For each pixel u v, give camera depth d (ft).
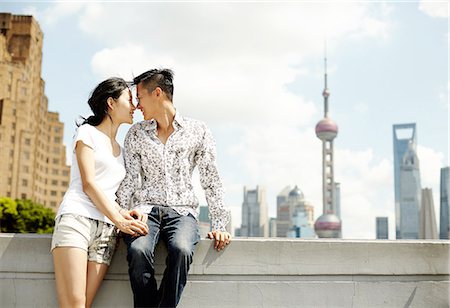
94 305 12.12
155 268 12.27
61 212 10.84
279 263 12.66
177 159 12.01
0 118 314.14
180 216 11.73
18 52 335.47
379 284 12.96
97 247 11.19
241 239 12.61
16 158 318.65
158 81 12.03
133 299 12.16
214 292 12.42
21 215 206.90
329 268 12.78
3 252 12.18
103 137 11.74
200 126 12.44
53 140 380.17
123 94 12.07
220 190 12.42
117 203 11.85
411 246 13.15
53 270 12.17
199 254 12.43
